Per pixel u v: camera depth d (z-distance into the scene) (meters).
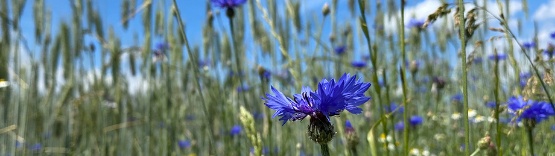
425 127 0.90
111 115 0.94
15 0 0.70
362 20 0.46
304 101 0.39
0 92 0.78
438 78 0.85
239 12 0.86
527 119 0.49
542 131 0.64
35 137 0.85
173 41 0.80
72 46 0.85
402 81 0.46
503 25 0.43
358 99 0.38
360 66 0.95
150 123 0.80
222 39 0.85
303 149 0.79
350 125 0.52
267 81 0.77
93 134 0.88
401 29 0.45
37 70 0.79
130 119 0.98
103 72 0.91
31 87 0.75
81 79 0.89
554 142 0.64
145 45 0.75
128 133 1.02
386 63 1.00
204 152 0.90
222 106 0.75
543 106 0.49
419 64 1.04
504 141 0.60
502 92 0.71
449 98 0.94
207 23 0.82
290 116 0.39
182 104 1.00
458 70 0.92
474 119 0.79
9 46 0.71
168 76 0.82
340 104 0.38
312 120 0.39
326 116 0.38
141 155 0.87
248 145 0.64
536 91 0.45
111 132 0.94
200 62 0.97
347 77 0.38
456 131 0.85
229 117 0.80
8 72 0.71
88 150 0.89
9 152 0.84
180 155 0.96
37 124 0.83
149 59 0.76
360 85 0.38
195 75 0.52
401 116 0.98
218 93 0.79
